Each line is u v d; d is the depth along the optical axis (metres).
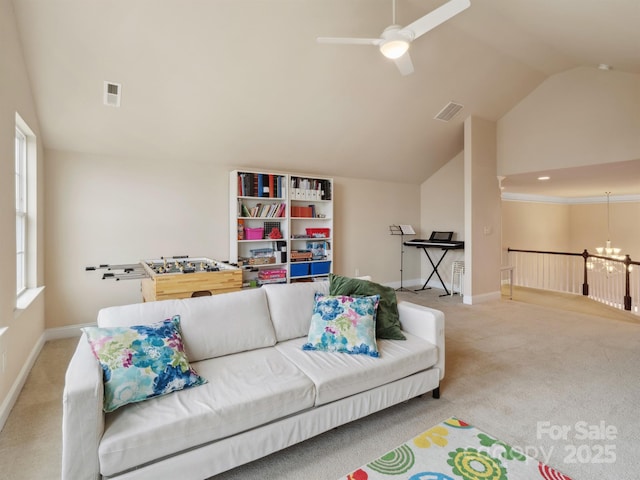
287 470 1.70
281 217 4.85
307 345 2.21
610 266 7.15
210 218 4.45
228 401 1.59
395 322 2.47
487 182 5.28
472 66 4.15
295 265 4.94
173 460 1.44
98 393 1.36
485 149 5.23
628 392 2.45
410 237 6.65
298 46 3.28
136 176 3.97
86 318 3.74
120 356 1.58
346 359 2.07
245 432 1.62
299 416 1.77
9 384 2.26
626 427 2.03
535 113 4.96
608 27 2.80
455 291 6.10
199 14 2.79
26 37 2.62
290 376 1.84
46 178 3.50
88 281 3.74
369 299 2.36
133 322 1.93
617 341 3.51
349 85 3.87
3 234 2.19
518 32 3.52
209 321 2.10
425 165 6.11
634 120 4.10
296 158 4.87
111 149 3.76
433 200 6.56
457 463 1.72
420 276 6.87
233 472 1.68
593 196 8.52
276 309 2.41
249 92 3.58
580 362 2.99
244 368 1.92
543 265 7.56
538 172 5.01
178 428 1.44
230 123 3.90
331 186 5.31
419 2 3.17
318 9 3.01
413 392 2.21
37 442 1.92
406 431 2.00
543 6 2.80
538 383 2.60
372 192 6.14
